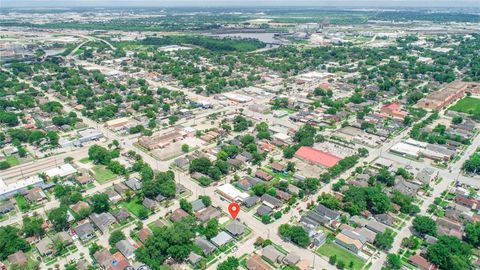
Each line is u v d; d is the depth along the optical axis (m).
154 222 198.88
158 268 161.75
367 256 173.88
